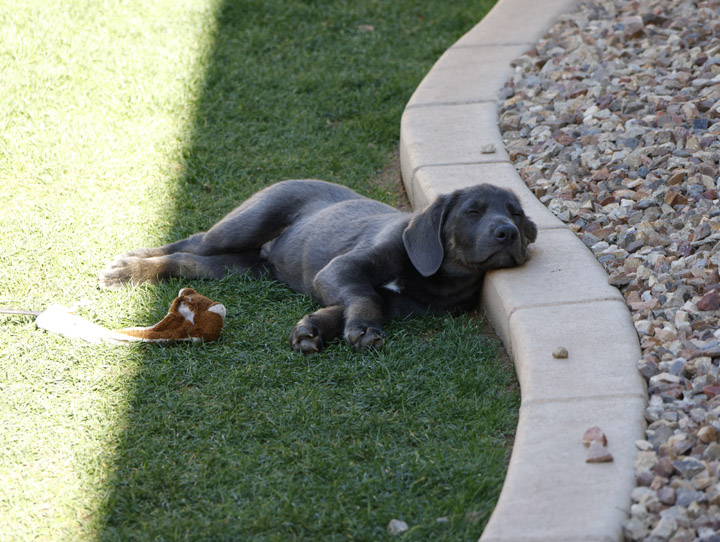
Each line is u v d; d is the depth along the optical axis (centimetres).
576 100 975
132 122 1068
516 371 633
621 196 801
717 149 832
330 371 645
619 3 1215
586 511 460
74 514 505
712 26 1070
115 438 570
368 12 1432
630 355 591
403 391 616
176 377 639
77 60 1167
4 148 981
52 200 902
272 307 753
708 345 594
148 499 519
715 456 494
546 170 874
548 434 523
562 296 664
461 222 709
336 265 715
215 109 1117
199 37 1285
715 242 703
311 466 537
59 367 641
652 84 969
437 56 1299
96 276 778
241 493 519
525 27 1223
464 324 719
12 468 542
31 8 1272
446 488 519
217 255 809
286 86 1185
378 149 1068
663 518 453
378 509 502
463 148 930
